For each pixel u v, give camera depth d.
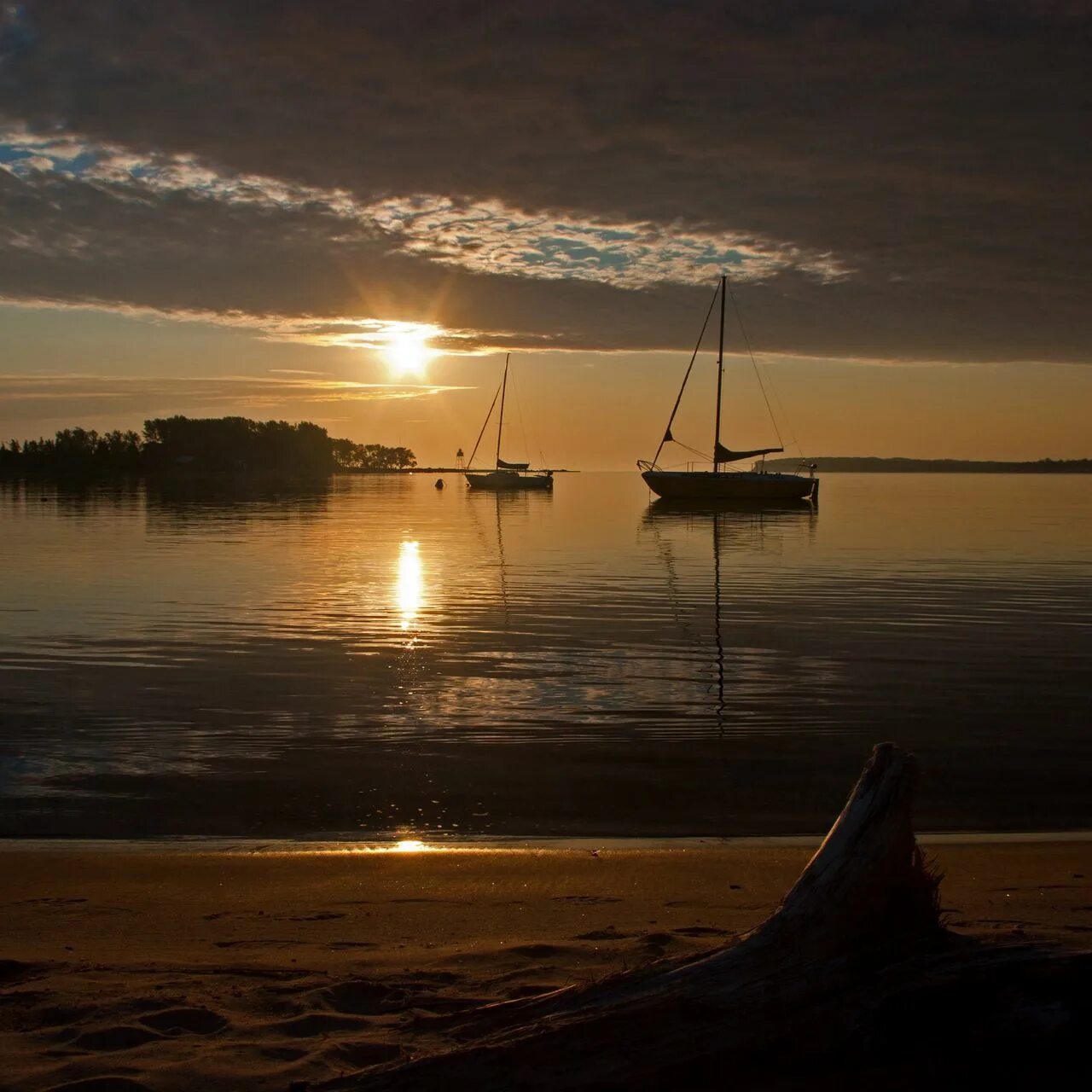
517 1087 2.93
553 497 90.56
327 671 14.09
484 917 5.58
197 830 7.90
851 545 37.09
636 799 8.73
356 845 7.54
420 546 36.38
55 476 163.50
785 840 7.66
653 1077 2.96
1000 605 21.09
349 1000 3.92
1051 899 5.88
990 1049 3.02
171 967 4.51
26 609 19.95
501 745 10.42
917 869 3.40
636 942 4.80
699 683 13.45
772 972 3.21
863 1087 2.96
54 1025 3.68
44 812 8.29
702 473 70.06
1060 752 10.22
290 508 67.12
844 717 11.62
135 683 13.24
